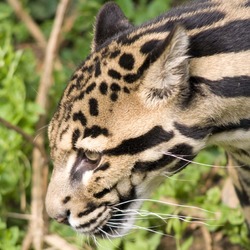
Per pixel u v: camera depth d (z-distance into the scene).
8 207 14.13
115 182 10.42
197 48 10.18
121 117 10.09
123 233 10.96
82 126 10.22
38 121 14.64
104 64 10.22
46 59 15.61
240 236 13.19
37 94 15.16
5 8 17.23
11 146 13.95
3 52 14.74
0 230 13.23
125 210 10.71
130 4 16.41
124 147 10.18
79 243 13.23
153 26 10.46
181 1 16.81
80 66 10.57
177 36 9.64
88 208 10.60
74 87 10.41
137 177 10.41
